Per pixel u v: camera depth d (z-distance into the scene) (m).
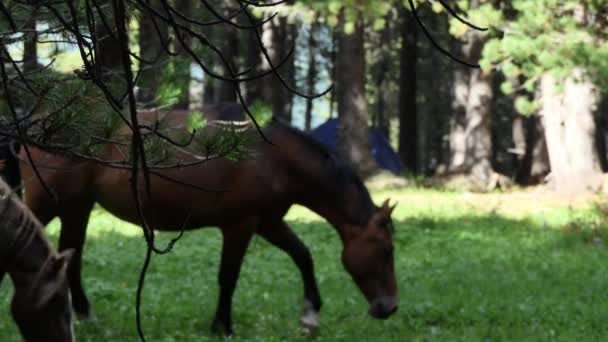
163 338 8.29
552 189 28.45
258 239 15.54
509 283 11.93
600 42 16.73
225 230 8.17
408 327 9.14
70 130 3.87
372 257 8.05
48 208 8.12
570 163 27.34
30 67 4.12
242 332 8.66
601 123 37.12
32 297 5.45
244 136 3.97
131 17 3.19
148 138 4.11
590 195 26.41
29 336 5.50
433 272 13.08
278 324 9.12
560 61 16.14
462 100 36.88
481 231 18.20
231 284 8.30
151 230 3.18
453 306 10.01
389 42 48.66
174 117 7.27
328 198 8.17
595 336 8.74
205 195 7.89
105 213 19.56
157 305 9.97
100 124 3.94
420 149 60.94
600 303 10.48
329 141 40.31
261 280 12.12
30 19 3.74
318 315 8.73
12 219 5.55
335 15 20.41
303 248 8.65
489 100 33.00
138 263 13.29
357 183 8.20
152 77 4.72
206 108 7.73
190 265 13.27
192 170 7.84
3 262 5.53
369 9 19.81
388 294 8.05
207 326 8.80
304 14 20.41
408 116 43.38
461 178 31.98
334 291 11.40
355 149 31.00
